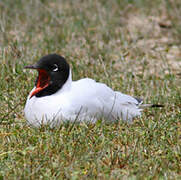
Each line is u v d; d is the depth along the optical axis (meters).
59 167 8.23
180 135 10.06
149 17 19.33
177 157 8.95
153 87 13.27
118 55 15.54
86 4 20.34
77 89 10.02
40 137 9.29
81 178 8.02
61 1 20.61
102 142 9.17
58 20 17.50
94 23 18.20
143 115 11.20
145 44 16.94
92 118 10.10
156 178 8.06
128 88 12.84
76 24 17.91
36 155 8.59
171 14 19.48
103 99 10.29
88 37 16.77
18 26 17.16
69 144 9.03
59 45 15.59
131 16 19.44
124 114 10.74
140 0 20.81
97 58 14.92
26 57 13.86
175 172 8.48
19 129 9.89
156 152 9.12
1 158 8.64
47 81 9.95
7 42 14.92
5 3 19.30
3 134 9.53
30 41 15.76
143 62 14.70
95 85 10.38
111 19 18.84
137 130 10.03
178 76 14.39
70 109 9.69
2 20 16.80
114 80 13.52
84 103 9.86
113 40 16.73
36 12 18.78
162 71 14.16
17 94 11.80
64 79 9.86
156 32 18.11
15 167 8.27
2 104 11.32
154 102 12.15
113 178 7.99
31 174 7.94
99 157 8.58
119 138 9.55
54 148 8.91
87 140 9.32
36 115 9.78
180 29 18.06
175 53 16.39
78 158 8.58
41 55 14.43
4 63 12.92
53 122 9.71
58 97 9.78
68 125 9.76
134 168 8.40
